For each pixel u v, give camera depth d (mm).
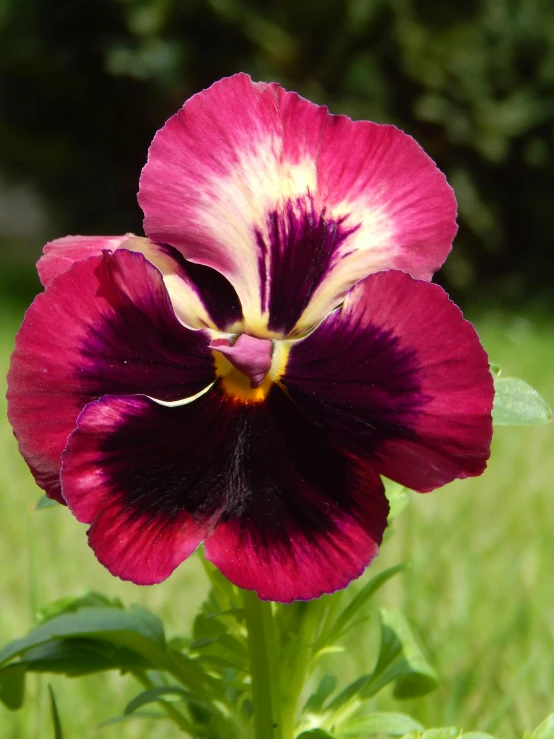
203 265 228
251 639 250
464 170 1537
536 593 427
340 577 216
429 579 428
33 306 213
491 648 370
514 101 1500
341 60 1480
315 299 227
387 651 286
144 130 1614
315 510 217
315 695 283
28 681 356
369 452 217
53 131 1630
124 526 215
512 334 1309
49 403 215
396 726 269
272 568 216
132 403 215
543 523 534
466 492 588
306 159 227
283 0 1445
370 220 228
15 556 475
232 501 217
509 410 240
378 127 227
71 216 1717
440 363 213
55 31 1483
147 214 224
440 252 228
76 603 296
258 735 251
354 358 217
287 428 219
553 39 1508
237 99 226
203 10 1423
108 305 215
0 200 2924
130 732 347
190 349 222
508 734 333
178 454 217
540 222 1623
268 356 217
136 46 1452
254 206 226
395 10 1443
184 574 461
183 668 271
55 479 217
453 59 1464
